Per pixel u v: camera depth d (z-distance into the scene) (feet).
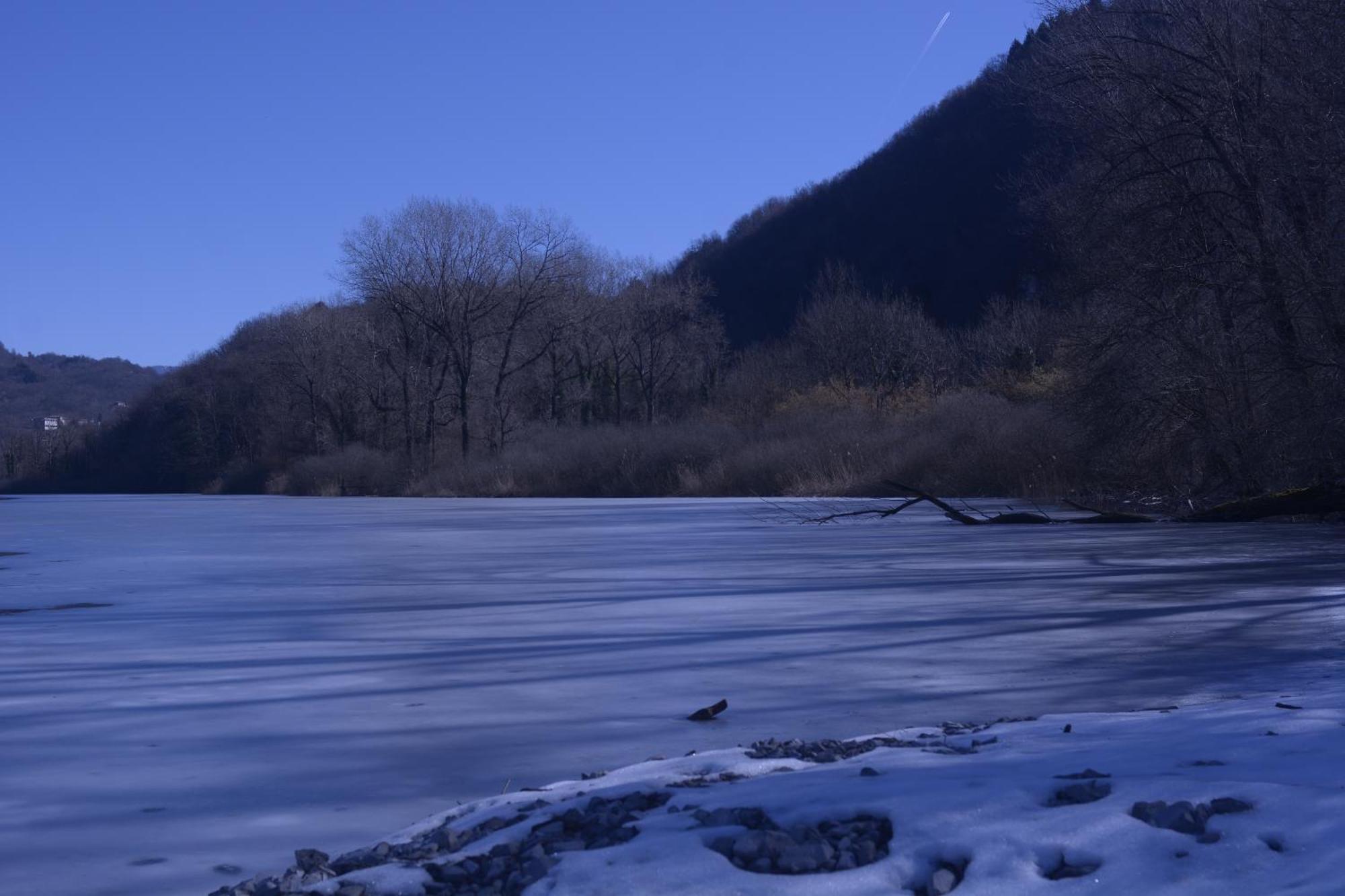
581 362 219.82
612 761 16.42
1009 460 101.30
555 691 21.56
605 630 29.09
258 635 28.94
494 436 193.47
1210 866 9.92
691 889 9.78
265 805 14.51
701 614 31.63
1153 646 25.50
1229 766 12.67
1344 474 63.26
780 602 33.94
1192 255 73.82
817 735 17.65
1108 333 80.79
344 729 18.58
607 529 71.72
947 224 323.78
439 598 36.32
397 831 12.96
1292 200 66.85
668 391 230.89
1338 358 61.00
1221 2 72.74
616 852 10.50
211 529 79.92
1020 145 319.06
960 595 34.96
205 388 277.03
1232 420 72.23
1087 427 84.74
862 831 11.05
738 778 13.53
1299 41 67.41
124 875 12.04
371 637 28.45
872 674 22.77
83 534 74.69
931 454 111.34
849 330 211.00
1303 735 14.08
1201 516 65.46
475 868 10.78
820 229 364.79
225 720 19.39
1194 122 71.61
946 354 212.84
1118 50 76.89
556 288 194.90
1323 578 37.63
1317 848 10.12
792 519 78.02
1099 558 45.68
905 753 14.29
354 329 206.08
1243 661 23.50
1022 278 275.18
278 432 231.91
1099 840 10.37
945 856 10.29
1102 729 15.64
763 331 342.64
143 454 301.43
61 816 14.10
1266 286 66.54
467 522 83.87
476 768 16.17
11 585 41.83
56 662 25.29
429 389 194.49
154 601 36.73
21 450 349.82
